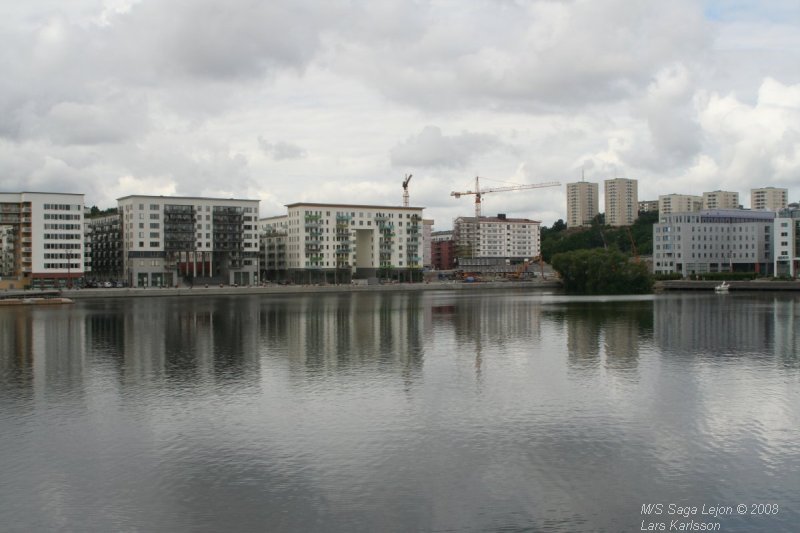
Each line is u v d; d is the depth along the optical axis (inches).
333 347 3607.3
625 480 1593.3
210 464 1706.4
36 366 3036.4
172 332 4330.7
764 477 1609.3
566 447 1818.4
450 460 1722.4
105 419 2114.9
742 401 2308.1
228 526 1379.2
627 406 2242.9
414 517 1408.7
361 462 1712.6
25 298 7386.8
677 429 1979.6
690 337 3966.5
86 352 3447.3
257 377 2753.4
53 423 2073.1
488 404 2273.6
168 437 1925.4
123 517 1421.0
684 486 1558.8
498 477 1610.5
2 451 1813.5
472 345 3654.0
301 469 1668.3
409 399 2349.9
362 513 1427.2
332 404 2283.5
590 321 4960.6
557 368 2930.6
